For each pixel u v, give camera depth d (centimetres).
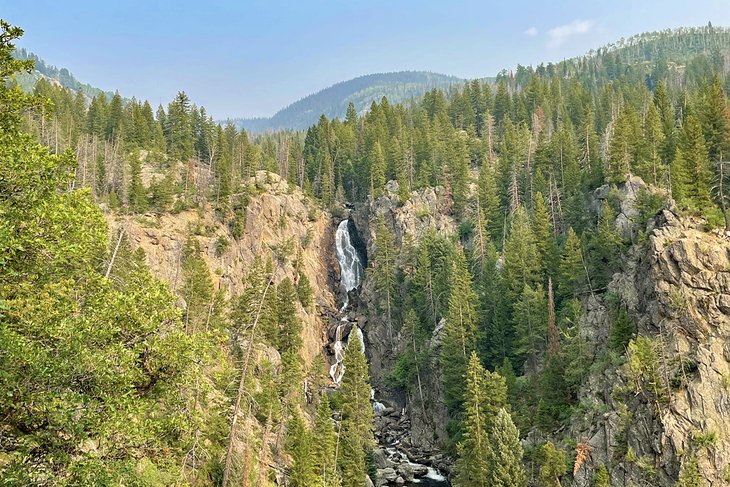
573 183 10994
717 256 6588
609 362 6769
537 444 6719
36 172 2139
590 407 6519
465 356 8531
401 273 12744
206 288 8325
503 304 9038
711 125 8856
